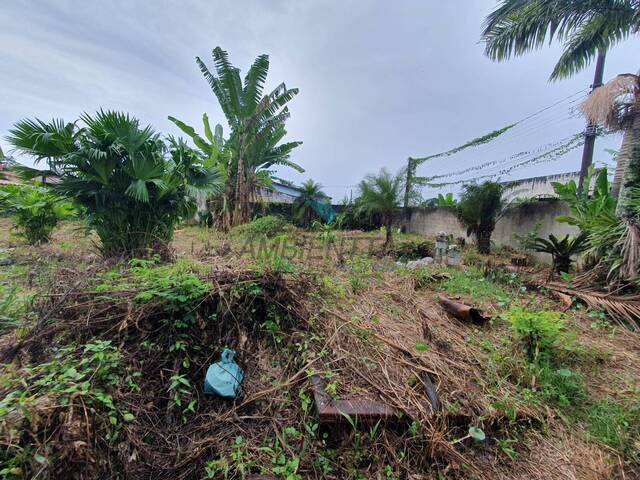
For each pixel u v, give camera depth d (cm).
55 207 578
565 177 679
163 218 457
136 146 396
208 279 216
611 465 132
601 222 351
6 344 171
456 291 372
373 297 312
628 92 353
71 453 103
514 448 142
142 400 142
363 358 185
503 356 207
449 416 148
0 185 723
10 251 473
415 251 657
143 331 172
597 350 226
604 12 393
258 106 870
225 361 172
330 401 148
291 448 135
